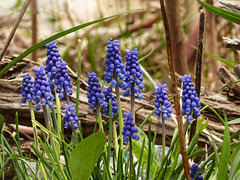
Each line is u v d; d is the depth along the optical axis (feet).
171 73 2.63
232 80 3.62
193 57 5.51
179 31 4.60
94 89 2.82
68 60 5.38
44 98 2.77
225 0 3.21
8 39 3.18
